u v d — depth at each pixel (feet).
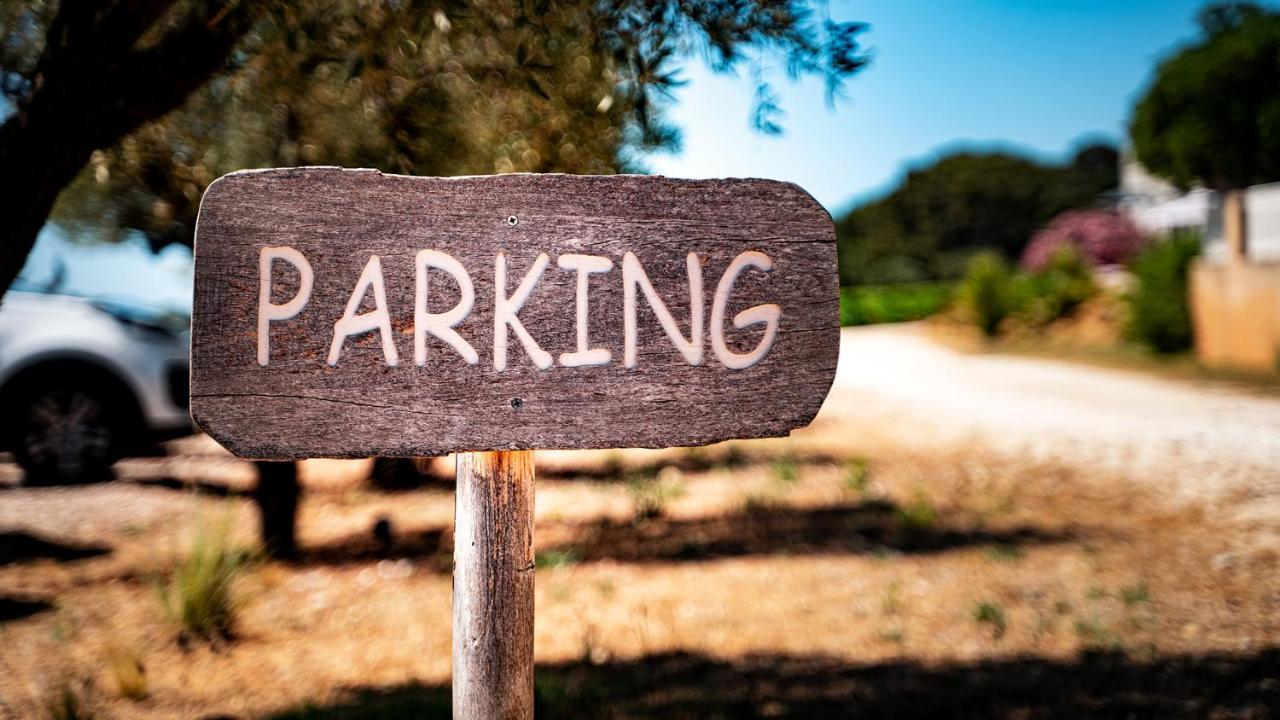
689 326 5.10
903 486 26.07
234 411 4.68
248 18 8.59
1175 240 52.08
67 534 19.95
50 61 8.30
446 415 4.87
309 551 20.21
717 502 24.80
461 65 9.32
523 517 5.18
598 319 5.01
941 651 13.98
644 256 5.06
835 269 5.26
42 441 22.86
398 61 9.07
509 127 10.69
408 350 4.83
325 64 9.32
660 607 16.53
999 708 11.71
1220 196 64.03
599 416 5.01
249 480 26.45
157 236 19.69
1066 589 16.74
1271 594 15.75
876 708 11.82
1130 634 14.26
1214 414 34.86
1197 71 74.43
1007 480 26.18
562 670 13.51
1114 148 188.55
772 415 5.18
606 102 9.14
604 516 23.57
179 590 15.05
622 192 5.03
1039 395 42.57
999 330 66.59
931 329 77.71
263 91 11.07
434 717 11.34
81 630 14.69
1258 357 44.19
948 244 169.37
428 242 4.85
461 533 5.21
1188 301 49.57
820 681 12.88
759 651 14.28
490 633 5.15
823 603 16.53
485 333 4.90
